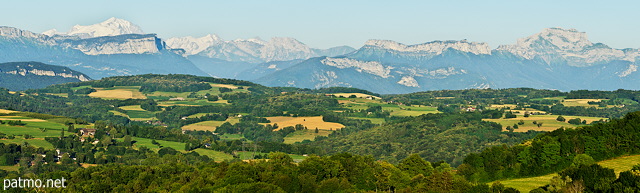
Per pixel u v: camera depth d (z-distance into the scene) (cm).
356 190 18700
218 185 18925
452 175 18138
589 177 16150
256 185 17600
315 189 19062
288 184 19000
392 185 19250
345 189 18875
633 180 15050
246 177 19162
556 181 16712
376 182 19688
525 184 18925
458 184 17062
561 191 15838
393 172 19525
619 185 15050
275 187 17862
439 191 17062
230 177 19225
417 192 17438
